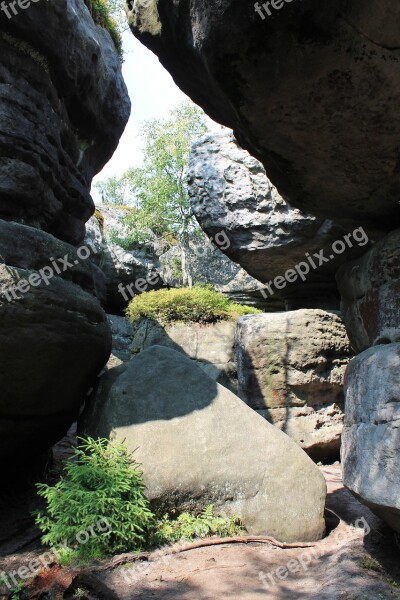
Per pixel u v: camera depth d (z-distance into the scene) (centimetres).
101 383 578
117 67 732
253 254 882
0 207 518
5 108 514
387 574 388
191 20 288
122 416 534
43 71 560
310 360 831
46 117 568
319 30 250
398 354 325
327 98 279
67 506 450
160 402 544
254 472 509
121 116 754
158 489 490
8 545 452
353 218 403
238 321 913
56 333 484
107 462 485
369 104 280
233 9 254
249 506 497
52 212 603
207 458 511
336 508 578
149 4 349
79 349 517
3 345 446
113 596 366
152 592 379
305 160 333
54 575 384
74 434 877
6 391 472
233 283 1575
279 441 536
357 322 413
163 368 575
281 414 827
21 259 473
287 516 493
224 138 910
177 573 411
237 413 550
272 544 470
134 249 1884
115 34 795
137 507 456
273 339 848
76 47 593
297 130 304
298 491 505
